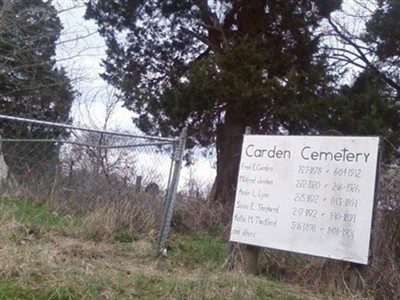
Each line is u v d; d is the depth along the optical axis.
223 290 5.56
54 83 17.23
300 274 6.71
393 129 16.03
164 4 17.25
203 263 6.95
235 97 14.85
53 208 8.24
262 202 6.80
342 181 6.29
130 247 6.95
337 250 6.16
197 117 15.80
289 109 14.72
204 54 17.75
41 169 8.94
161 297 5.10
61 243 6.28
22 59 16.12
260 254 7.02
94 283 4.96
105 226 7.42
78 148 8.91
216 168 16.05
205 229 9.62
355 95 15.63
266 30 16.19
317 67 15.87
